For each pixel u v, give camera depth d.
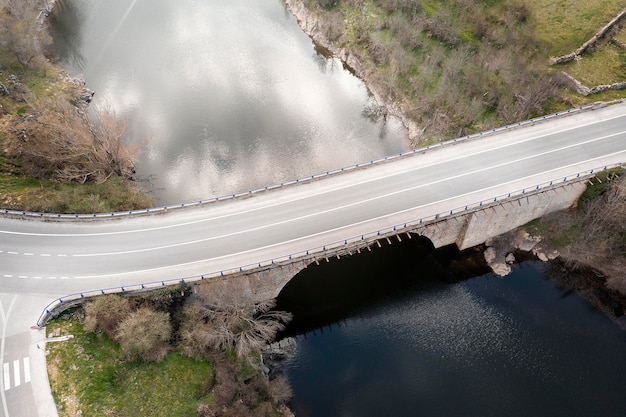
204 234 69.50
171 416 57.47
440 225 73.81
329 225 70.12
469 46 103.75
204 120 98.69
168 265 66.06
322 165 91.38
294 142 95.50
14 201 75.69
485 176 76.25
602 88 91.81
